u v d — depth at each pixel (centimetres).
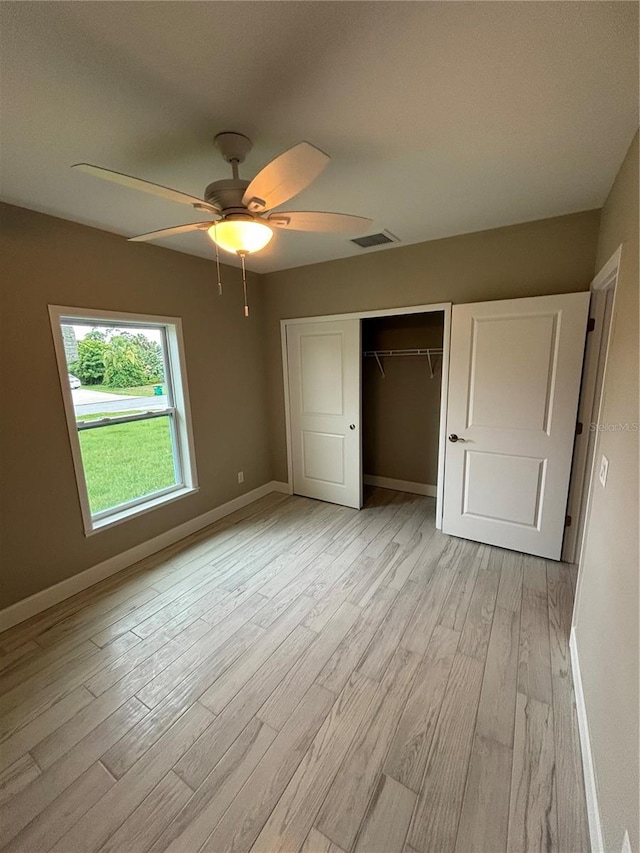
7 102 129
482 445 290
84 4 94
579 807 128
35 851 121
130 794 136
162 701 172
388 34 106
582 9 99
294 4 96
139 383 300
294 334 386
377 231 272
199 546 314
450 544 306
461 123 150
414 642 203
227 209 156
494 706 165
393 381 416
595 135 158
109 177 128
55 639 211
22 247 217
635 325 130
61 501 244
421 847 119
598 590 154
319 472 403
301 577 266
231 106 136
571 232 246
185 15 98
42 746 153
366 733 155
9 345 215
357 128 152
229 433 373
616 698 114
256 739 154
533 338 258
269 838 122
